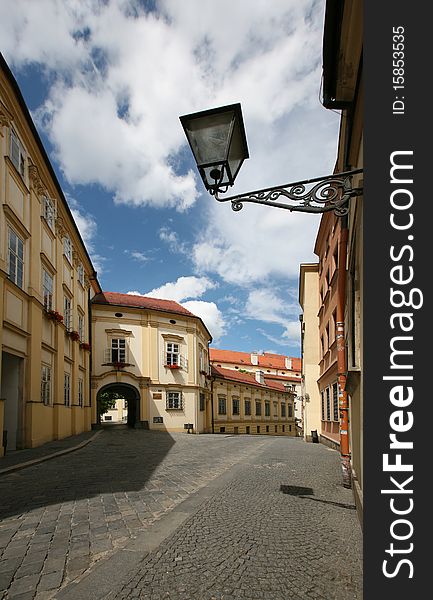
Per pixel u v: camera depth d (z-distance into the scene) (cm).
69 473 945
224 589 343
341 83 518
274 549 433
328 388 1870
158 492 732
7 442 1384
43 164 1625
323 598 329
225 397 4397
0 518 568
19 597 341
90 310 2825
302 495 698
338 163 814
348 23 435
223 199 392
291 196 372
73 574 385
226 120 382
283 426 5900
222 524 522
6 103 1260
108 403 4328
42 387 1617
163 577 364
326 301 1891
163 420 3061
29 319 1449
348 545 446
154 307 3269
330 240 1747
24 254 1440
